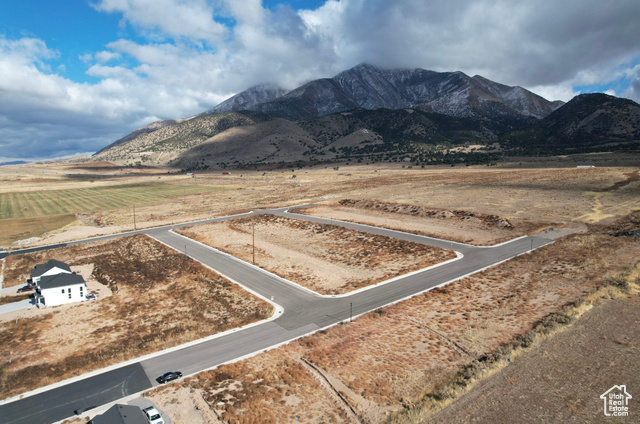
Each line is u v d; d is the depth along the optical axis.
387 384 29.72
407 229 81.62
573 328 35.16
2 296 58.03
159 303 52.41
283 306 47.47
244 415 26.78
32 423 27.48
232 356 35.81
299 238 83.00
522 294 44.69
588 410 24.97
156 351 37.28
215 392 29.97
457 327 38.34
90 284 62.28
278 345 37.50
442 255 62.69
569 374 28.73
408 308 43.84
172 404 28.67
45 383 32.66
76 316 49.31
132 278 63.38
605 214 79.62
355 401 27.80
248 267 64.31
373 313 43.09
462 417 25.06
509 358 31.30
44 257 79.19
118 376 33.16
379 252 68.12
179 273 63.94
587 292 43.06
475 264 57.44
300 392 29.31
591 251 56.81
